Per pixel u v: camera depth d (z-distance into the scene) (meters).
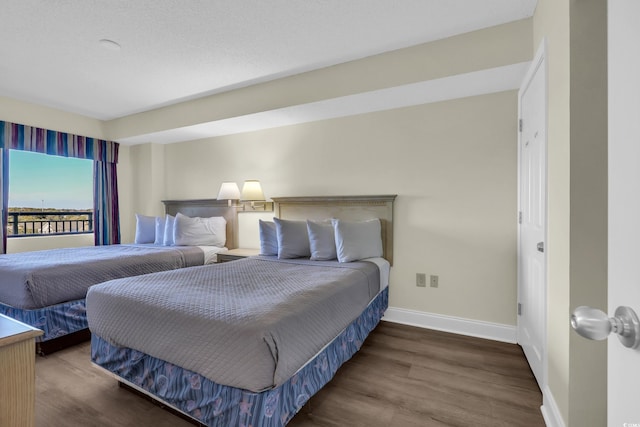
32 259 2.71
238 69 2.71
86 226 4.34
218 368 1.30
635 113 0.49
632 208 0.50
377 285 2.54
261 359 1.23
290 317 1.40
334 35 2.20
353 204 3.09
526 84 2.13
